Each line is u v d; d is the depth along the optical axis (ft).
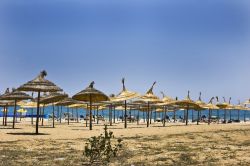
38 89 68.03
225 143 54.24
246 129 85.56
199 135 66.80
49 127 97.91
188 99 120.16
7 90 89.10
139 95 98.48
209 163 35.01
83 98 91.15
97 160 34.88
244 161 36.35
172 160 36.70
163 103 123.44
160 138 61.11
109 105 130.52
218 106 160.45
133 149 45.60
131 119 184.85
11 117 210.18
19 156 38.88
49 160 36.14
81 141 54.85
